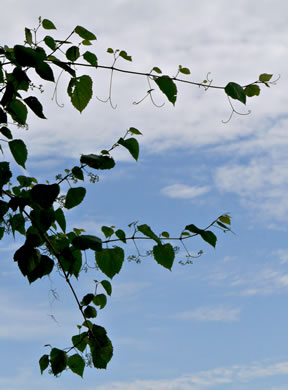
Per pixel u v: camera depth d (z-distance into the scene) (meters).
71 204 2.17
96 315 2.40
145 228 2.23
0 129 2.19
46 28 2.25
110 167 2.19
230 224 2.28
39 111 2.04
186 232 2.30
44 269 2.00
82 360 2.37
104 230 2.29
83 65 2.40
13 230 2.20
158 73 2.50
